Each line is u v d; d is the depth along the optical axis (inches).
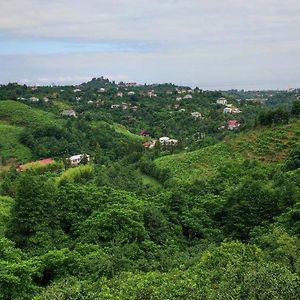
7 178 3348.9
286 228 1646.2
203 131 5969.5
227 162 3014.3
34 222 1690.5
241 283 917.8
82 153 5007.4
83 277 1312.7
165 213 1950.1
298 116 3575.3
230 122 6259.8
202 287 1038.4
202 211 1994.3
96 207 1879.9
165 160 3486.7
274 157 2989.7
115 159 4569.4
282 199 1907.0
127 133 6072.8
